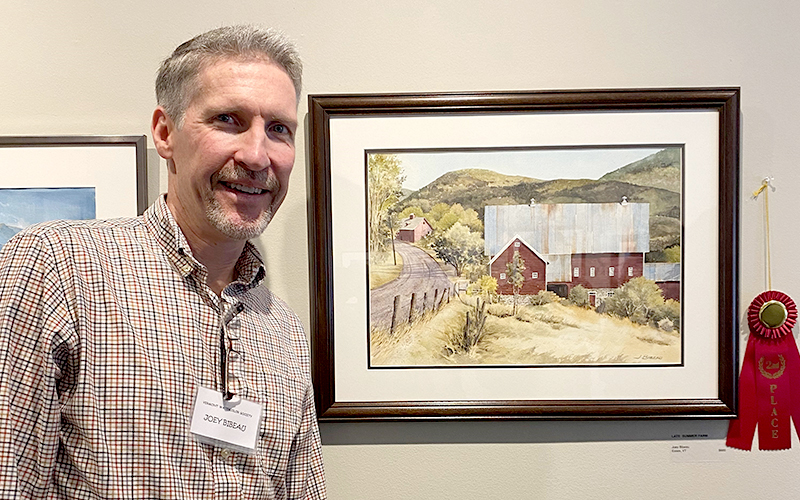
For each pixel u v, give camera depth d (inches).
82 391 29.9
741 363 47.4
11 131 46.4
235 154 32.9
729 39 46.9
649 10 46.9
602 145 46.4
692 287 46.9
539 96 45.8
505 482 47.4
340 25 46.8
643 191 46.6
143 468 30.8
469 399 47.0
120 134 46.8
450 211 46.8
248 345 36.4
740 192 47.3
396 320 46.9
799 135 47.1
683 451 47.5
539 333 46.9
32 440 29.2
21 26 46.3
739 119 45.9
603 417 46.3
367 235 46.7
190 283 34.4
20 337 29.0
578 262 46.8
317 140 45.7
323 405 46.3
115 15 46.6
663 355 46.9
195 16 46.7
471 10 46.9
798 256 47.4
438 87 46.9
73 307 30.2
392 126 46.4
